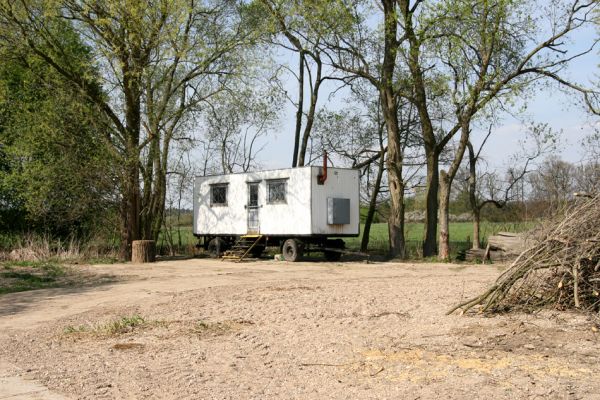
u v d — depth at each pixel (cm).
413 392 543
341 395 551
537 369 590
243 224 2667
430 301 1057
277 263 2388
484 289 1199
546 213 965
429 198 2745
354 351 707
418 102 2666
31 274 1939
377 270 2002
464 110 2419
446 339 736
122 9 2336
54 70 2533
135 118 2605
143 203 2669
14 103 2620
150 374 652
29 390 609
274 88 2989
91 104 2556
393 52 2525
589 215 839
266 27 2698
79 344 830
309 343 761
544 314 845
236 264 2352
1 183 2680
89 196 2584
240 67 2708
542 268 866
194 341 809
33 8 2434
